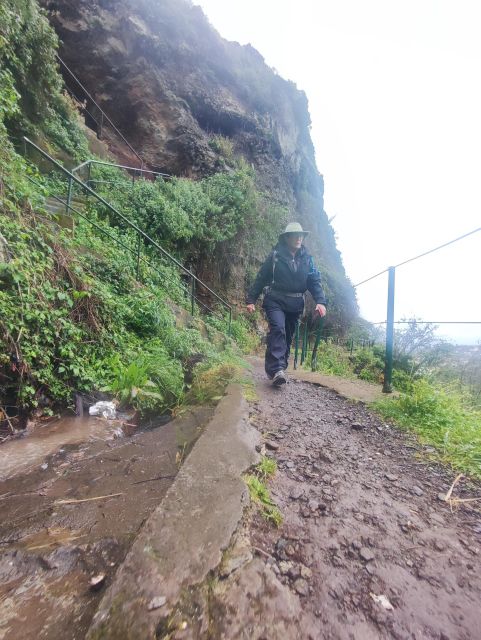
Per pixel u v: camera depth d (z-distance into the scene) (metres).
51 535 1.18
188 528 1.00
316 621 0.76
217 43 16.05
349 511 1.25
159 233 8.51
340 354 9.02
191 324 6.32
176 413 2.82
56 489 1.56
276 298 3.19
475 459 1.70
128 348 3.64
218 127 15.05
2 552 1.09
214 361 4.11
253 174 13.26
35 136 6.89
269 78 19.05
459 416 2.30
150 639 0.67
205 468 1.38
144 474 1.67
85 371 2.96
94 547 1.10
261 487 1.32
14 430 2.28
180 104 13.41
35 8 6.06
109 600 0.75
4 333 2.41
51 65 6.67
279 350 3.13
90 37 11.93
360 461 1.71
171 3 14.34
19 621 0.81
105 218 7.28
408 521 1.21
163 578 0.81
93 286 3.69
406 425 2.22
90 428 2.45
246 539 1.02
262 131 16.22
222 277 11.51
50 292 2.92
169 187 9.73
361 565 0.97
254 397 2.69
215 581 0.82
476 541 1.12
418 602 0.85
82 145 8.68
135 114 12.73
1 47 4.50
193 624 0.71
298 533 1.10
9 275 2.65
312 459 1.69
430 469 1.64
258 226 12.21
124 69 12.51
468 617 0.82
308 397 2.96
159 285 6.95
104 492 1.51
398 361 5.91
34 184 4.22
